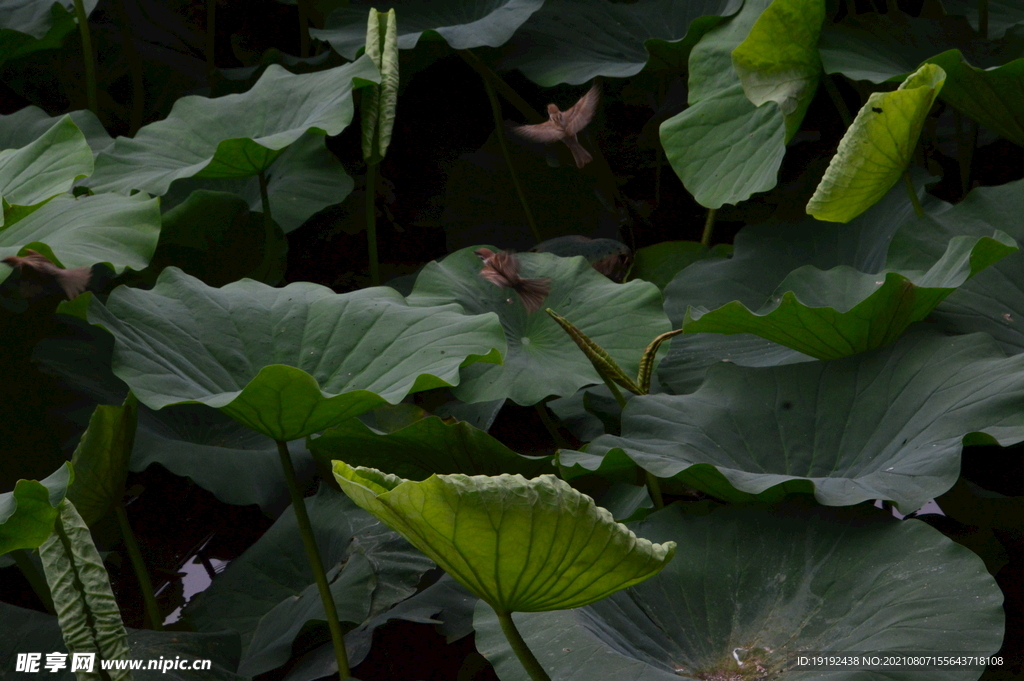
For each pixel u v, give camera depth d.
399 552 4.07
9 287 4.29
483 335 3.94
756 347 4.18
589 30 4.72
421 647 4.06
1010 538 4.03
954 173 4.73
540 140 4.25
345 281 4.84
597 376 4.15
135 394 3.85
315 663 3.96
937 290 3.94
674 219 4.88
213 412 4.27
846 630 3.72
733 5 4.54
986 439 3.80
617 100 4.89
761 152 4.36
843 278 4.12
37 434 4.14
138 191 4.26
